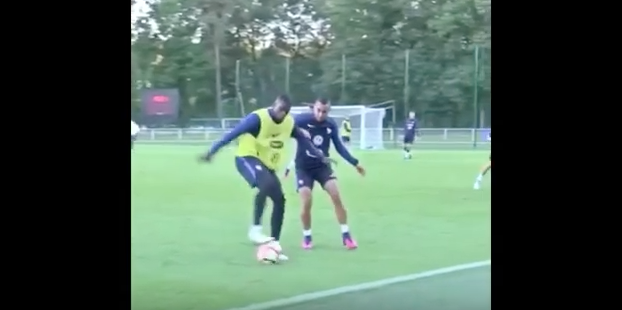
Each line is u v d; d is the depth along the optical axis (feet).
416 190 49.21
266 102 46.70
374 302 36.63
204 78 46.34
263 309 36.63
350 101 48.65
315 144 42.78
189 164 45.57
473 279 39.06
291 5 46.85
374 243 42.88
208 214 43.14
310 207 42.32
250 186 42.16
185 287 38.24
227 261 40.73
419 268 40.19
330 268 40.55
